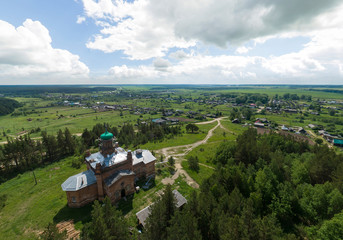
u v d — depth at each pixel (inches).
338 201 1469.0
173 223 1326.3
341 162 2113.7
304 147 3171.8
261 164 2391.7
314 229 1398.9
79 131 6038.4
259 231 1101.7
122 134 4766.2
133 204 2054.6
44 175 2778.1
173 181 2578.7
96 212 1325.0
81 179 2018.9
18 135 5625.0
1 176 2731.3
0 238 1642.5
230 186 1961.1
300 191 1813.5
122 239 1284.4
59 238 1148.5
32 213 1929.1
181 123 7313.0
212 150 3934.5
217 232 1311.5
